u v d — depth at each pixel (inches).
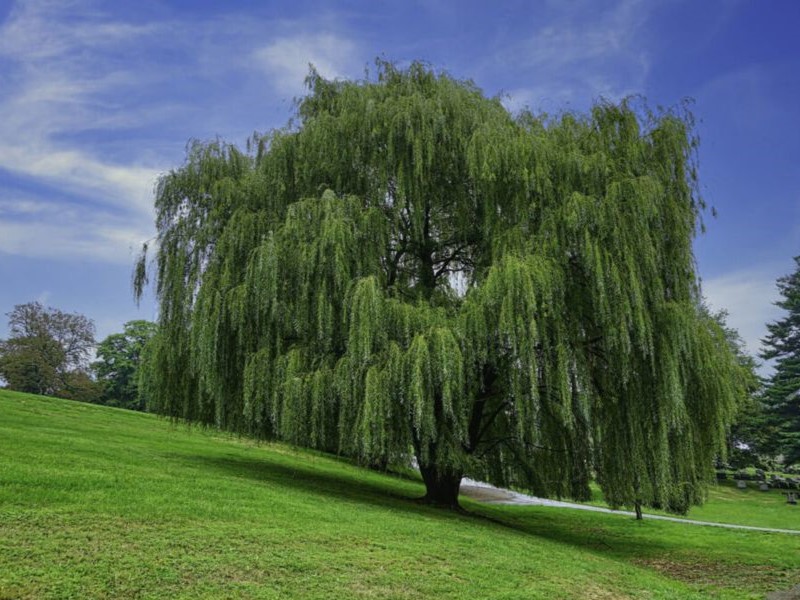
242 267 613.9
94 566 274.8
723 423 578.2
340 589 299.1
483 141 600.1
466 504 983.0
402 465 565.6
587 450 636.1
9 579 248.7
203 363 581.0
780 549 775.1
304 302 563.2
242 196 658.8
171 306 659.4
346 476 916.6
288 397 541.3
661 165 620.4
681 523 1047.6
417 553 383.9
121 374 2420.0
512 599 331.9
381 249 603.2
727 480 1964.8
